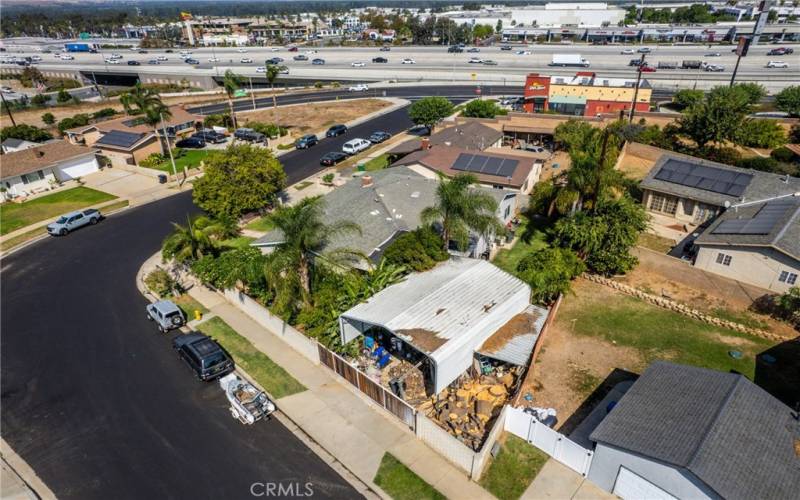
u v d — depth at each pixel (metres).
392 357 27.33
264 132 74.94
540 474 20.52
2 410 25.06
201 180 43.75
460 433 22.05
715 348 28.02
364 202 37.81
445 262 31.48
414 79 118.44
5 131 73.25
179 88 125.94
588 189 35.94
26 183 55.34
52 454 22.47
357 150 66.38
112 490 20.66
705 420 18.45
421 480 20.62
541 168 55.34
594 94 78.50
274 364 27.67
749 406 19.20
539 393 24.81
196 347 27.02
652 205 45.88
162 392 25.98
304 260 28.95
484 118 73.19
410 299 27.30
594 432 19.48
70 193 55.44
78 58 171.88
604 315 31.12
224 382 25.64
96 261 40.28
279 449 22.39
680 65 112.56
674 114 71.38
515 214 44.91
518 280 29.20
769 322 29.95
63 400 25.62
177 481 20.98
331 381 26.36
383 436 22.89
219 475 21.20
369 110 91.88
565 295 32.91
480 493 19.95
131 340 30.23
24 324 32.16
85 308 33.78
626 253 34.41
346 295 29.38
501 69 121.88
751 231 33.53
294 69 134.38
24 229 46.38
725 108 56.41
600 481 19.83
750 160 53.91
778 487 16.31
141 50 189.62
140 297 34.91
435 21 198.12
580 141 47.69
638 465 18.20
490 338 26.06
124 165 62.59
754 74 102.50
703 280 33.06
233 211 44.00
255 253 34.19
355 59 144.88
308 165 62.59
